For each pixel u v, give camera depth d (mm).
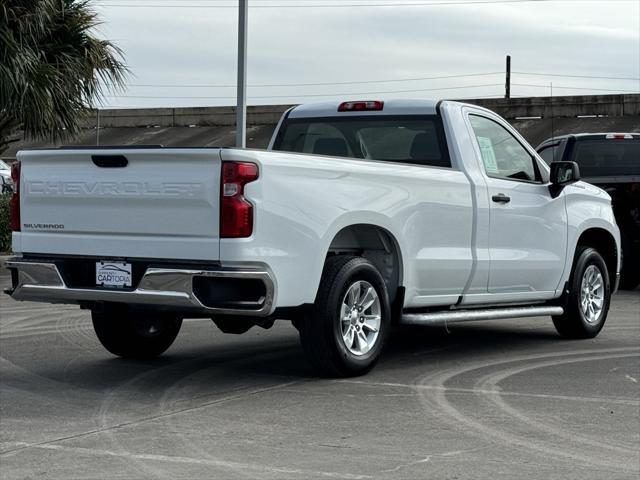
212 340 10562
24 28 17094
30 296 8383
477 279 9484
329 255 8836
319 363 8258
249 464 5848
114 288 7949
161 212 7727
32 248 8352
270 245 7641
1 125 18688
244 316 8016
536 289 10219
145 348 9336
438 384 8227
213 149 7504
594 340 10805
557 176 10250
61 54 18031
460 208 9242
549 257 10273
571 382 8359
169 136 44531
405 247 8711
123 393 7863
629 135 15406
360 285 8367
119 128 47469
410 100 9758
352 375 8445
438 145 9523
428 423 6863
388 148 9781
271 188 7648
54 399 7641
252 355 9648
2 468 5777
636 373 8789
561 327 10750
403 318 8820
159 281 7668
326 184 8055
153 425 6809
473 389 8031
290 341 10508
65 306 13352
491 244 9609
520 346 10336
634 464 5902
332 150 10094
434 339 10805
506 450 6184
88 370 8828
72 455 6051
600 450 6211
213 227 7531
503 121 10156
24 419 6992
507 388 8086
